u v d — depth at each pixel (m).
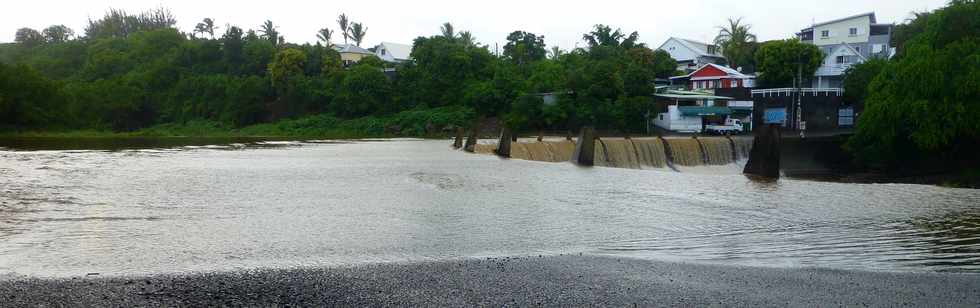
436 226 13.51
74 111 77.06
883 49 91.56
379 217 14.60
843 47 79.06
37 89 69.69
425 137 67.75
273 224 13.54
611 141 38.97
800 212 15.71
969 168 37.78
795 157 46.81
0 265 9.49
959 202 17.42
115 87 84.31
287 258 10.27
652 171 27.03
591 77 67.00
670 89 76.38
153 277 8.90
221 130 78.12
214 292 8.24
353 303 7.87
